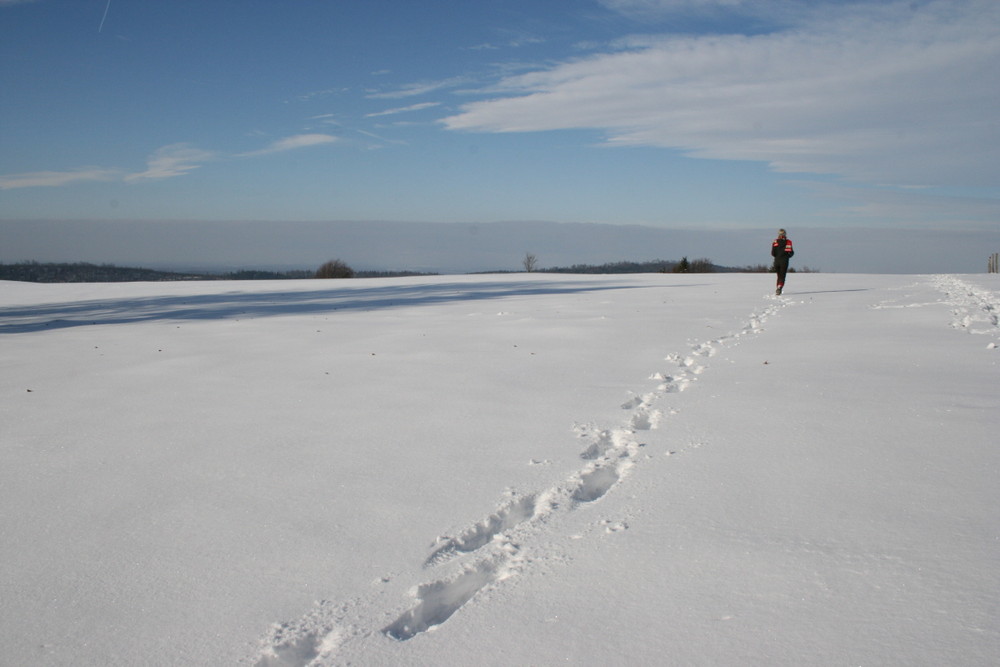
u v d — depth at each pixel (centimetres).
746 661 221
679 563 291
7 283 3238
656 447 456
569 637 239
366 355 885
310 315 1490
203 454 469
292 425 541
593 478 409
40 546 329
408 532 333
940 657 218
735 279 2844
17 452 483
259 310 1666
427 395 637
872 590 262
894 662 217
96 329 1297
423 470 423
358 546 320
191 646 244
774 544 305
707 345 912
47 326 1392
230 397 651
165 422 559
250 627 254
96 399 654
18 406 628
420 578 287
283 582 288
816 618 244
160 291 2655
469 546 326
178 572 299
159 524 352
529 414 555
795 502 353
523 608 259
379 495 383
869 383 634
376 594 275
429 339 1027
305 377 743
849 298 1588
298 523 348
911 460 412
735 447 450
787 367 730
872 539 306
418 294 2170
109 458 465
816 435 470
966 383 622
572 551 306
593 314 1346
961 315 1144
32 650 244
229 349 971
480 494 379
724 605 255
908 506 342
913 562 283
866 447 440
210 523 351
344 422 546
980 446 434
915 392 591
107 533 342
